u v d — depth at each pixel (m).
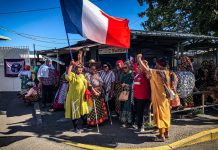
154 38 10.11
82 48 9.57
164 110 6.09
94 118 7.22
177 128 7.07
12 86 16.53
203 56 15.93
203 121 7.75
